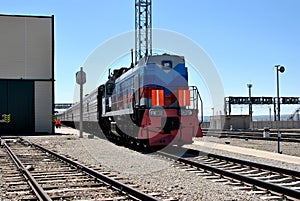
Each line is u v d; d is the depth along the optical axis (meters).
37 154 19.83
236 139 30.06
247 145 24.47
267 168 13.11
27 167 14.04
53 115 42.78
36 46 43.06
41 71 43.00
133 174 12.86
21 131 41.97
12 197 9.48
